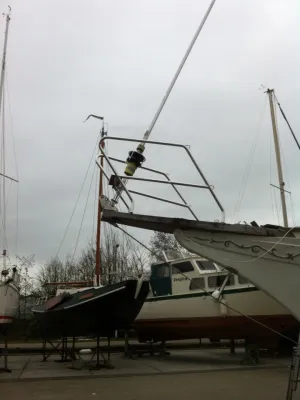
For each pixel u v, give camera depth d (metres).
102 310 10.46
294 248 6.89
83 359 11.60
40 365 10.84
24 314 24.19
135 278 11.14
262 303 10.86
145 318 12.67
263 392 7.18
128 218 6.88
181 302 12.02
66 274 31.39
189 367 10.33
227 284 11.36
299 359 5.47
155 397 6.87
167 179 7.95
